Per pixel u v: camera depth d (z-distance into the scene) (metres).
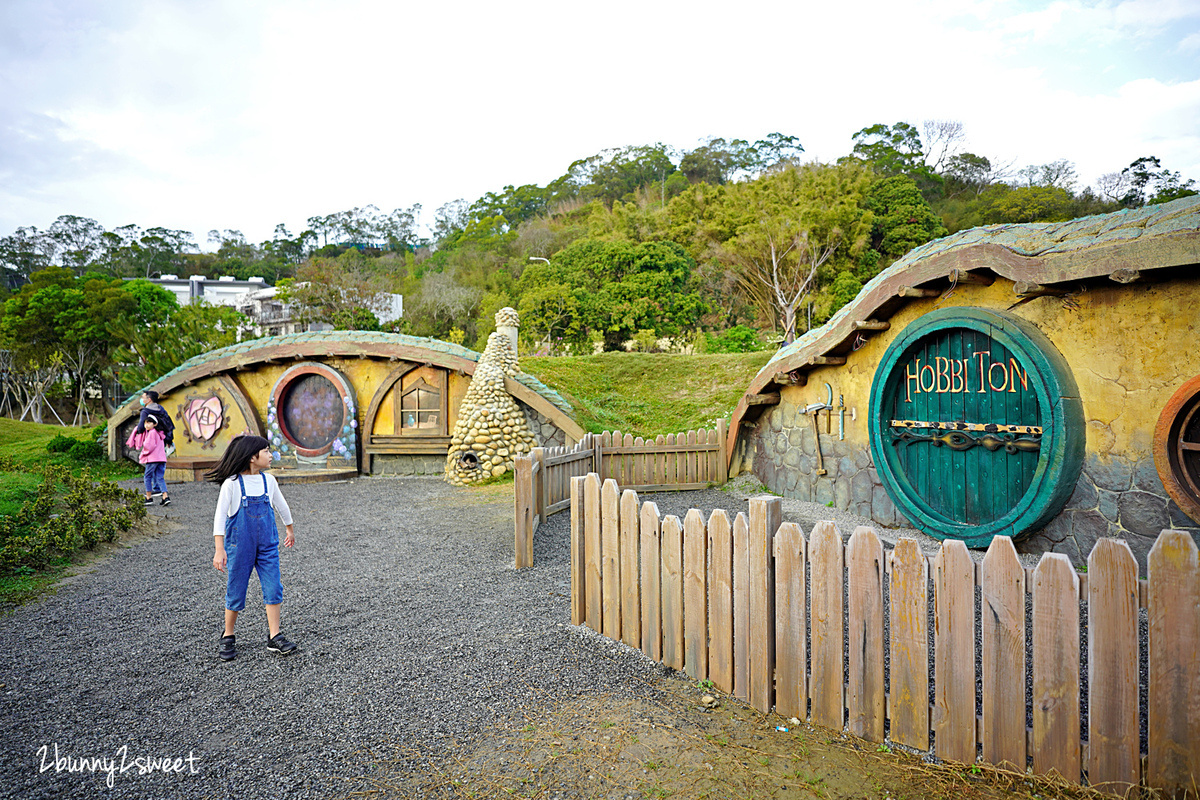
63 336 36.44
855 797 2.61
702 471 10.88
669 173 69.38
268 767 2.97
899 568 2.93
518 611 5.09
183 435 13.99
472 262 51.84
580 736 3.16
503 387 12.33
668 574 3.94
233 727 3.35
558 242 53.91
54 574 6.26
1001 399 6.57
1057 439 5.84
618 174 69.38
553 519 8.58
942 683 2.84
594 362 17.12
